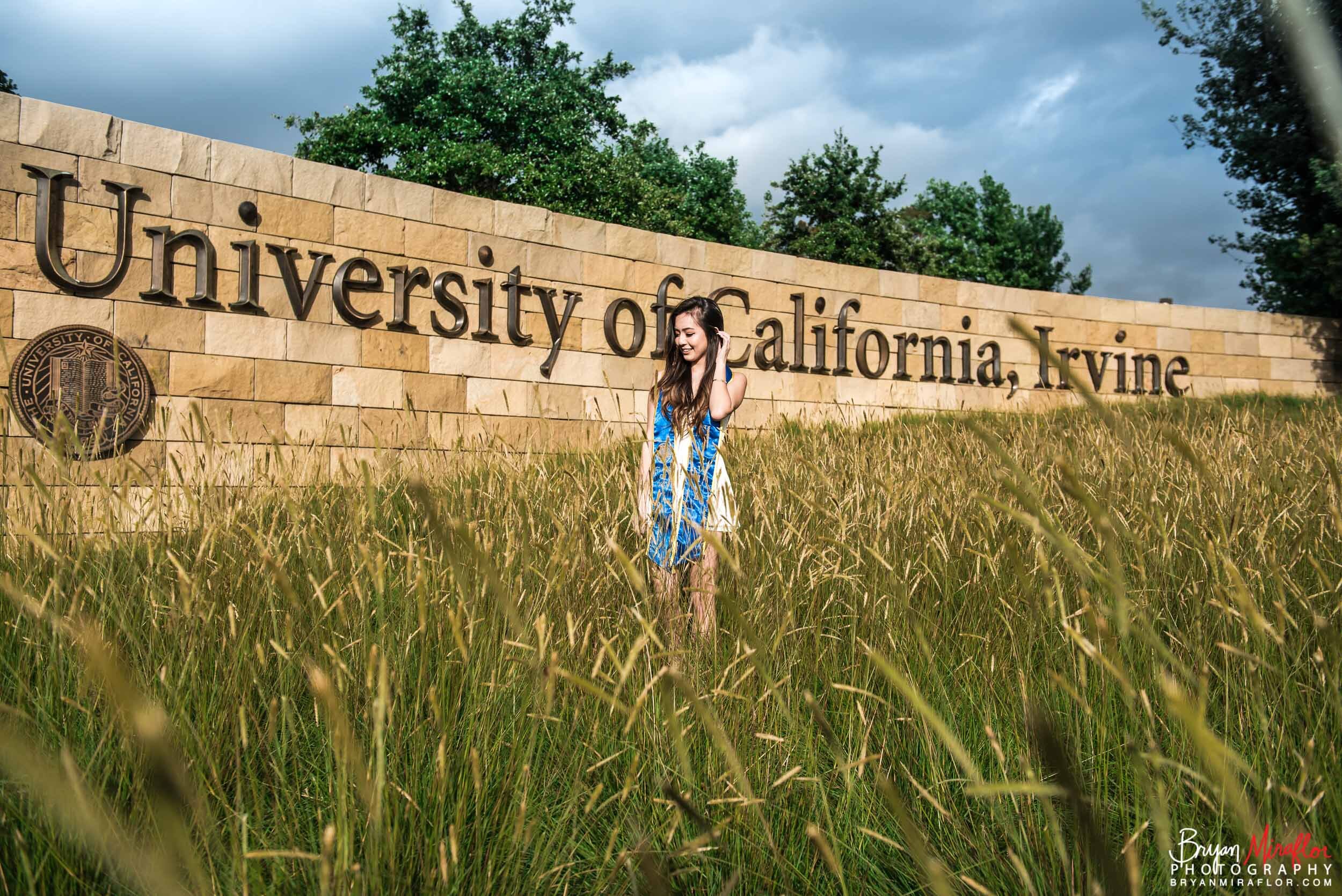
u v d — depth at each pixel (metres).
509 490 2.60
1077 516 2.89
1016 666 2.06
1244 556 2.24
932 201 44.06
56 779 0.62
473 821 1.52
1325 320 15.94
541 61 24.73
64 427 2.17
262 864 1.43
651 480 2.74
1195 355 14.91
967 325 13.10
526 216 9.62
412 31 23.22
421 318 8.86
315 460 3.23
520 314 9.52
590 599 2.19
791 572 2.39
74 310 6.97
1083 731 1.75
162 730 0.56
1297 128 16.69
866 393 12.12
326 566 2.26
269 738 1.67
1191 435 4.71
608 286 10.21
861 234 28.11
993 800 1.53
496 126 22.05
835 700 2.06
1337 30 15.96
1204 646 1.90
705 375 3.18
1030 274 42.47
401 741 1.54
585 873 1.55
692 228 31.47
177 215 7.52
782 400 11.37
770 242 30.31
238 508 2.42
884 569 2.42
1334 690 1.39
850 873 1.58
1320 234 16.22
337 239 8.41
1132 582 2.34
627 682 1.83
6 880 1.26
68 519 2.11
